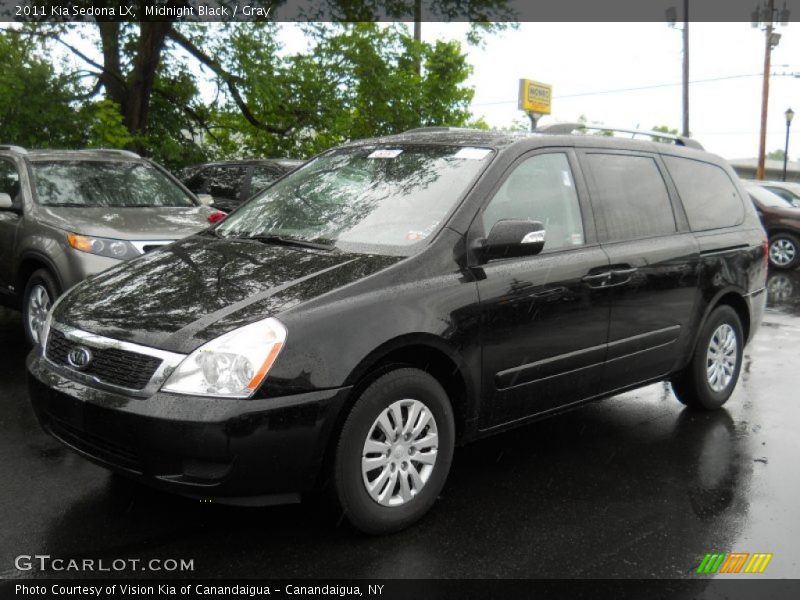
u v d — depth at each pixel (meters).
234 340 3.17
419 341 3.53
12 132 12.56
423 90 19.03
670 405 5.77
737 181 5.96
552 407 4.32
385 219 4.08
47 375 3.58
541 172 4.38
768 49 32.53
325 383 3.22
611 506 3.92
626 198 4.83
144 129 15.45
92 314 3.60
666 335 4.97
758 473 4.43
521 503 3.93
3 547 3.33
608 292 4.46
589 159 4.69
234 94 16.61
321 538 3.48
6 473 4.08
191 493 3.15
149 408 3.12
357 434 3.35
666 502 3.99
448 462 3.74
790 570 3.32
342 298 3.39
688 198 5.34
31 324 6.58
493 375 3.90
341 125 17.86
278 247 4.06
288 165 11.08
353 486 3.36
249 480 3.14
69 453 4.37
